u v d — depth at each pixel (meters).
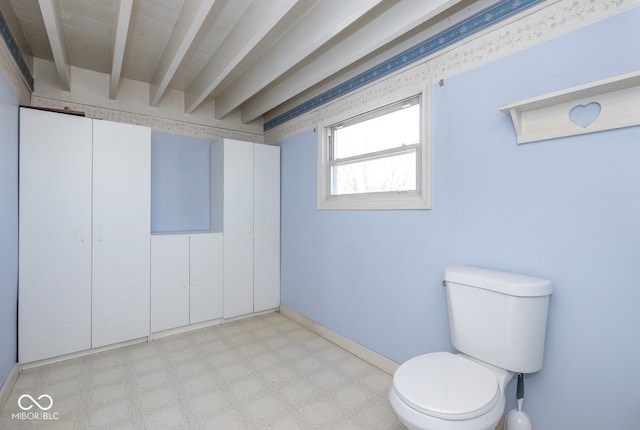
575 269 1.28
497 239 1.53
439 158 1.78
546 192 1.36
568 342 1.30
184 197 3.18
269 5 1.65
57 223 2.17
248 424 1.58
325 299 2.67
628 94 1.13
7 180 1.83
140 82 2.95
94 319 2.31
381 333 2.15
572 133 1.26
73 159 2.23
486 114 1.56
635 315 1.14
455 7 1.69
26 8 1.89
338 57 2.09
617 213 1.17
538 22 1.37
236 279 3.03
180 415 1.64
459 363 1.35
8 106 1.84
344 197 2.53
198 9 1.61
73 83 2.65
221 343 2.54
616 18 1.17
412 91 1.92
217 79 2.37
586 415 1.25
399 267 2.02
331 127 2.67
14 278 1.96
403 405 1.13
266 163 3.21
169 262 2.66
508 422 1.39
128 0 1.49
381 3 1.73
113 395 1.80
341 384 1.95
